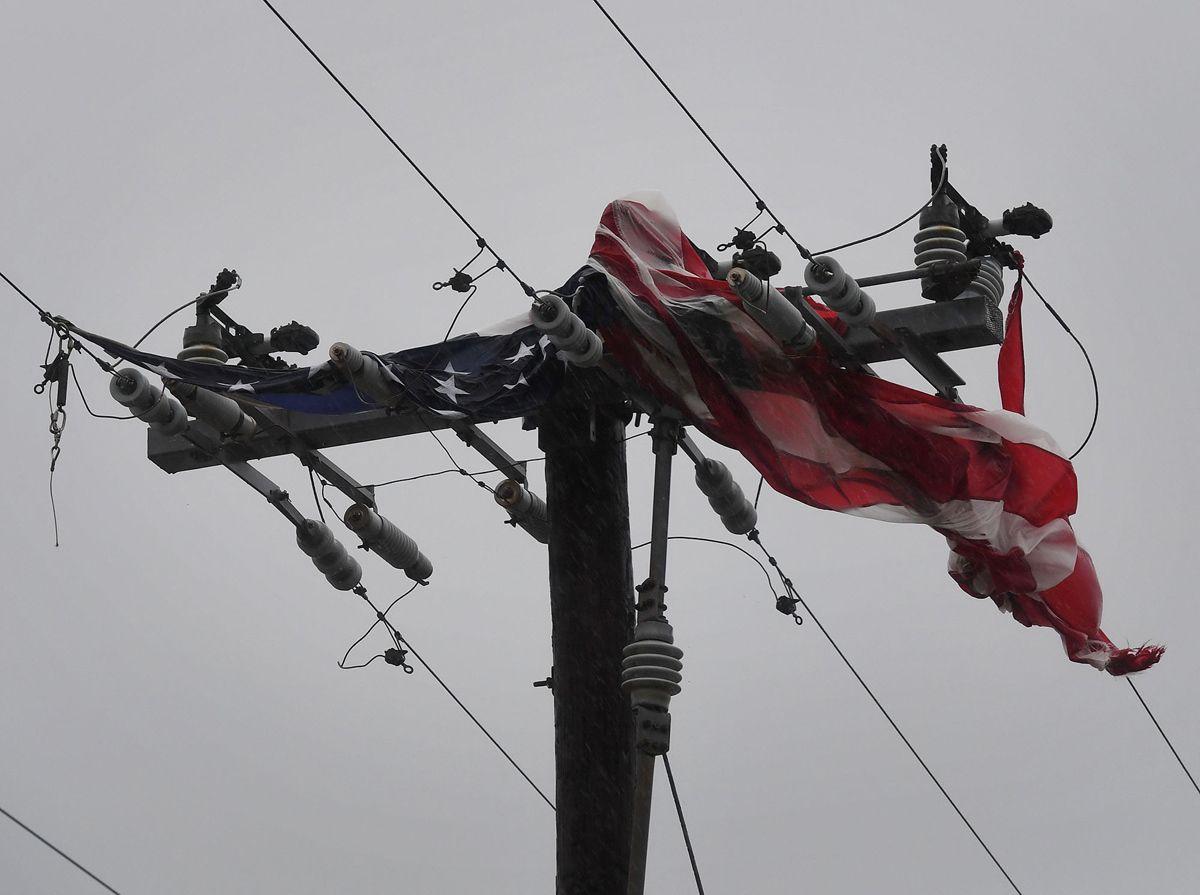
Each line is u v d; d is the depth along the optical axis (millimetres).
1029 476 35469
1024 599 38438
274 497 37031
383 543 37812
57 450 32125
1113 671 39281
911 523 34438
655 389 33344
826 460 33969
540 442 34188
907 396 34000
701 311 33094
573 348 30656
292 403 33906
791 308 31500
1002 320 33625
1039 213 34531
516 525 38062
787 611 42312
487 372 33094
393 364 33031
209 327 35656
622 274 33562
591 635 32688
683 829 30000
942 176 34344
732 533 40594
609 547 33312
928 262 33812
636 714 29594
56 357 32250
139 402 33500
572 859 31422
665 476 32594
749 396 33562
